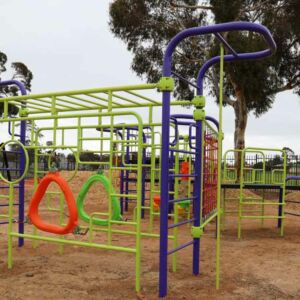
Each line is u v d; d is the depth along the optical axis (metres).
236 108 22.20
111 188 5.24
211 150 6.23
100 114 4.91
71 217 4.97
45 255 6.28
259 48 19.25
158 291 4.56
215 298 4.34
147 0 22.25
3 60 33.84
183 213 9.84
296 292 4.63
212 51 20.09
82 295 4.42
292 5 20.33
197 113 5.11
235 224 10.52
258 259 6.30
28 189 16.22
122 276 5.19
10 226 5.46
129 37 22.94
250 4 21.19
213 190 6.50
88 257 6.21
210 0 20.81
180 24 22.45
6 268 5.48
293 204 15.86
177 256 6.41
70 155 19.50
